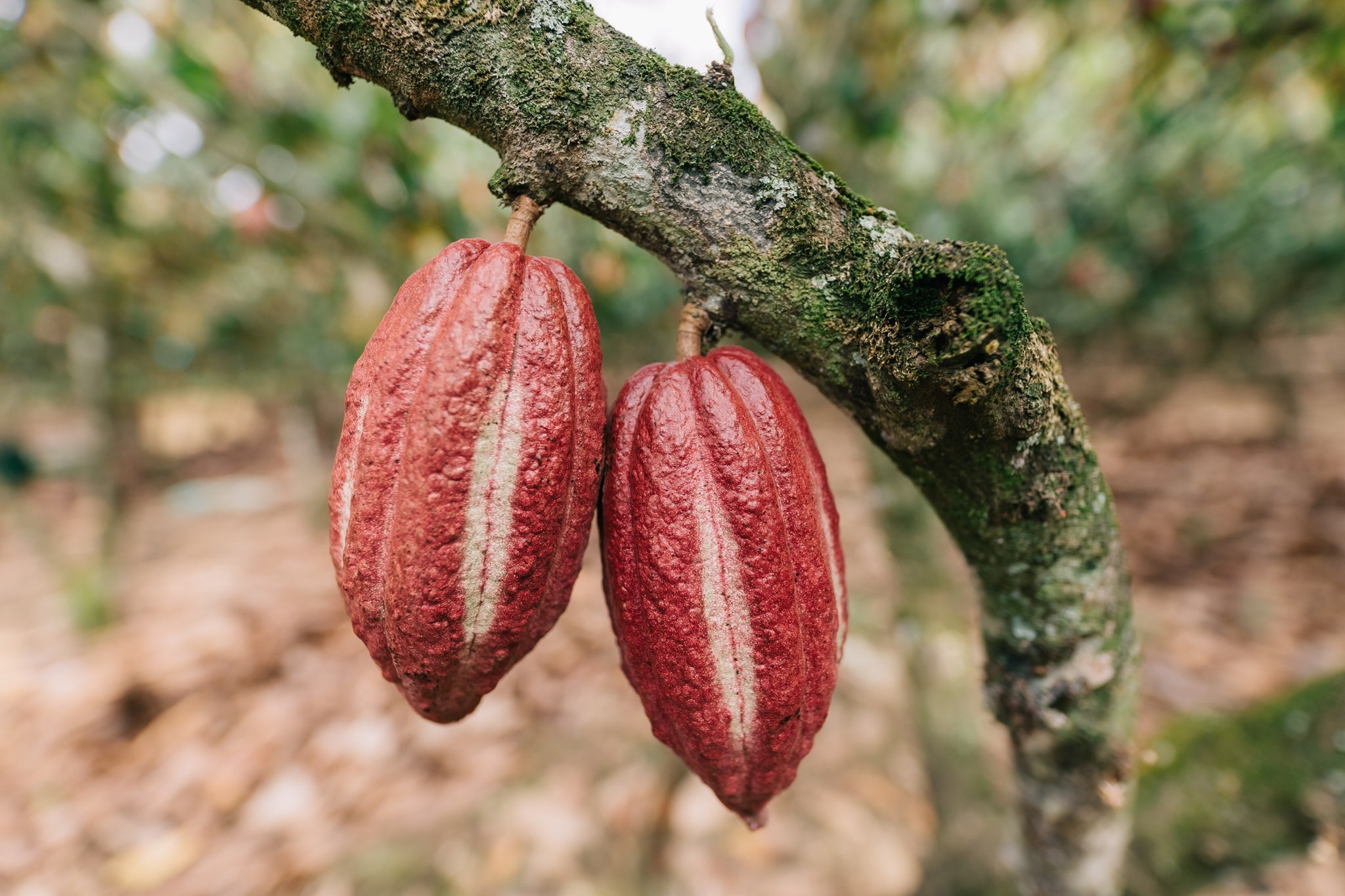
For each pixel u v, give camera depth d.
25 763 3.64
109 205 3.73
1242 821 1.50
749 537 0.83
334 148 2.79
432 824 2.96
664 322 3.58
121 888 2.90
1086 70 3.95
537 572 0.83
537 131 0.75
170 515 8.12
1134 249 4.81
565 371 0.81
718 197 0.77
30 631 5.27
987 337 0.70
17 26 2.67
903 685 3.50
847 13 2.48
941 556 2.58
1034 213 4.76
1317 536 4.64
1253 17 2.82
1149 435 7.34
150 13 2.54
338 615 4.85
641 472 0.85
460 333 0.77
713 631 0.85
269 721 3.78
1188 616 4.05
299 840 3.03
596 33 0.74
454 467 0.77
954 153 3.78
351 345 4.35
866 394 0.85
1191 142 4.03
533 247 2.94
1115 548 1.04
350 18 0.72
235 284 4.66
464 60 0.73
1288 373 6.99
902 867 2.73
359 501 0.81
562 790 2.94
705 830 2.90
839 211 0.79
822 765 3.17
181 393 7.36
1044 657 1.13
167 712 3.94
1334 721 1.48
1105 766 1.23
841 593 0.97
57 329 5.79
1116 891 1.55
